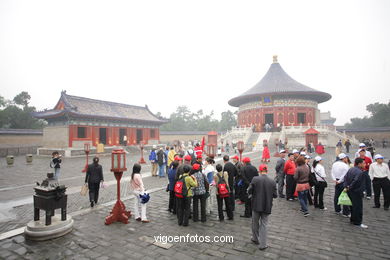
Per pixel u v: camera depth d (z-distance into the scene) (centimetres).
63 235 642
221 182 752
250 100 5531
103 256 538
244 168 801
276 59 6138
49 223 641
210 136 1906
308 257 524
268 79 5838
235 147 3631
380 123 7106
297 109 5075
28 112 5441
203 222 745
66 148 3231
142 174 1662
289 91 4859
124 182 1381
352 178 714
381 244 586
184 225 711
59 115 3222
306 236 634
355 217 705
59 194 654
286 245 582
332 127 4566
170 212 841
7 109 5294
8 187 1280
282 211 845
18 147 3588
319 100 5688
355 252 546
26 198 1050
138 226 710
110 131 3831
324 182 859
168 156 1557
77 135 3344
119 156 741
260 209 561
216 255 537
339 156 862
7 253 551
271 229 682
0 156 3350
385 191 855
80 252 556
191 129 8481
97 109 3828
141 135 4491
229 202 764
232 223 736
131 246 584
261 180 580
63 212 672
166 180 1446
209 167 926
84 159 2842
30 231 623
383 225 710
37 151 3516
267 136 4222
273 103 5169
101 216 796
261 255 534
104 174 1669
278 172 1053
